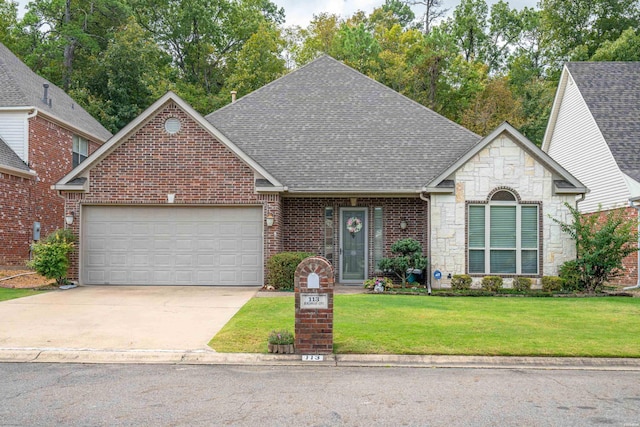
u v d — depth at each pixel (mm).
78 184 16750
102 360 8773
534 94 39281
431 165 18484
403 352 8961
